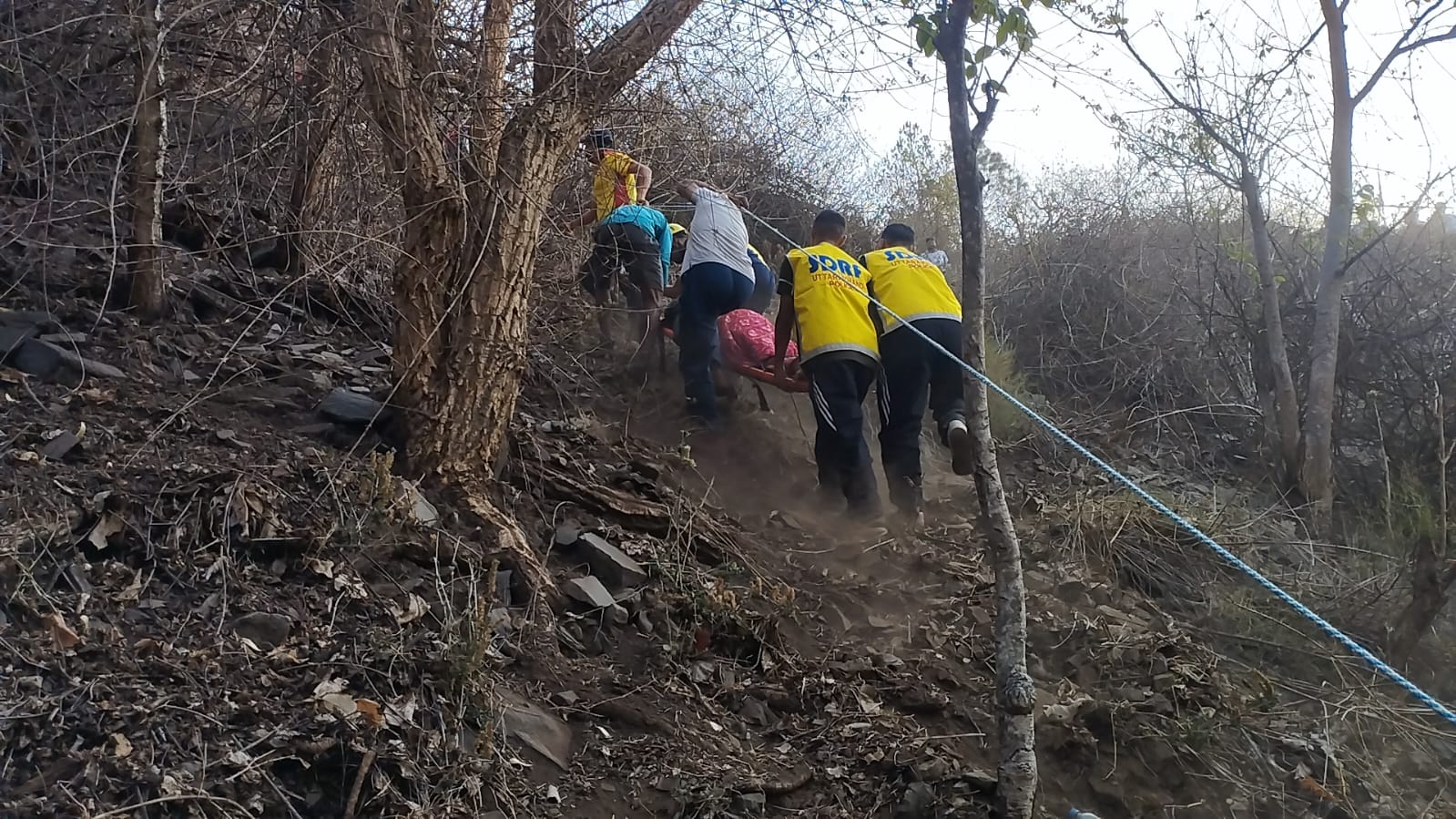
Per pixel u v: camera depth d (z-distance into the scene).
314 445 3.70
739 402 5.94
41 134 4.11
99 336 3.89
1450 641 4.93
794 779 3.22
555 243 5.54
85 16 3.99
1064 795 3.51
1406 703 4.36
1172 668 4.13
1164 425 7.67
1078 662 4.16
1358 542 6.00
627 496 4.39
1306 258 8.00
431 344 3.77
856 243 9.02
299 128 4.26
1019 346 8.81
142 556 2.99
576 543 3.92
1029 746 3.06
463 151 3.81
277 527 3.22
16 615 2.66
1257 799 3.59
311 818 2.53
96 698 2.53
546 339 5.64
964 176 3.22
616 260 5.50
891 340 5.36
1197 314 8.43
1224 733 3.87
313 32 3.74
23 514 2.89
